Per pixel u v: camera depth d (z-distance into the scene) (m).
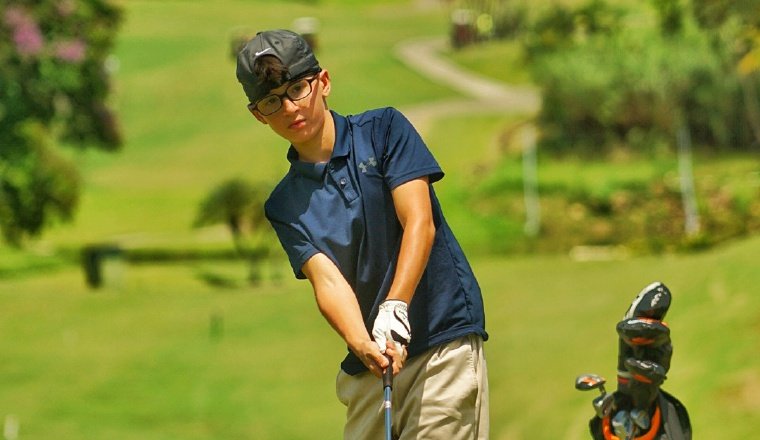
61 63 141.62
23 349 87.94
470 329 12.21
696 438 34.69
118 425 68.25
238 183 141.38
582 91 167.12
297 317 96.19
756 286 48.41
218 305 103.69
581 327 66.94
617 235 144.50
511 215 150.25
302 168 12.34
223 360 82.44
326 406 70.50
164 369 81.06
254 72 11.84
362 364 12.57
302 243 12.41
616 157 163.00
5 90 140.00
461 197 156.88
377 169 12.19
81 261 146.75
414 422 12.15
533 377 53.94
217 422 68.62
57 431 66.31
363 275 12.34
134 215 172.88
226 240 156.38
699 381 39.38
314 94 12.05
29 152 143.00
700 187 150.75
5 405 72.12
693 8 156.12
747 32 67.81
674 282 58.22
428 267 12.25
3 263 143.12
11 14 137.00
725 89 161.12
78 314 101.50
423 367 12.19
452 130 194.25
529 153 168.00
